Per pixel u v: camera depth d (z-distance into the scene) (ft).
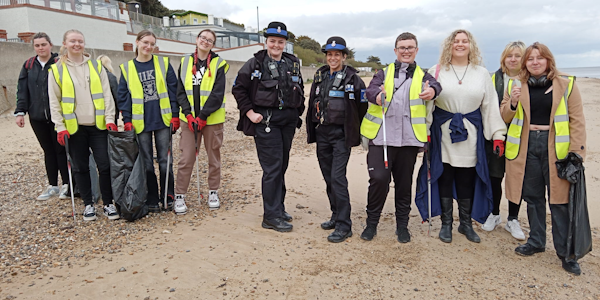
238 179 20.52
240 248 12.50
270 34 13.24
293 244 12.92
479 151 12.94
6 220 14.40
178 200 15.46
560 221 11.79
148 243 12.78
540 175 12.21
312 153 27.17
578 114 11.51
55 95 13.79
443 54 13.00
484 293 10.43
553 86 11.73
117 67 45.27
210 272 11.00
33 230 13.57
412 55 12.66
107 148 14.58
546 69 11.91
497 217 14.62
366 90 12.69
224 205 16.60
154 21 77.92
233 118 39.75
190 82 14.83
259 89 13.38
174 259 11.69
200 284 10.40
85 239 13.01
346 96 13.00
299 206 16.81
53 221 14.39
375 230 13.57
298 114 14.57
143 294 9.91
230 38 95.66
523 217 16.20
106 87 14.47
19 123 15.72
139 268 11.14
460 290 10.50
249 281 10.59
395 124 12.58
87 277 10.64
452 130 12.75
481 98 12.71
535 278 11.28
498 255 12.60
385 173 12.75
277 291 10.17
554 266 12.03
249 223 14.65
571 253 11.51
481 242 13.50
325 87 13.35
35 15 45.09
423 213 13.65
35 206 15.89
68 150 14.20
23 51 34.55
